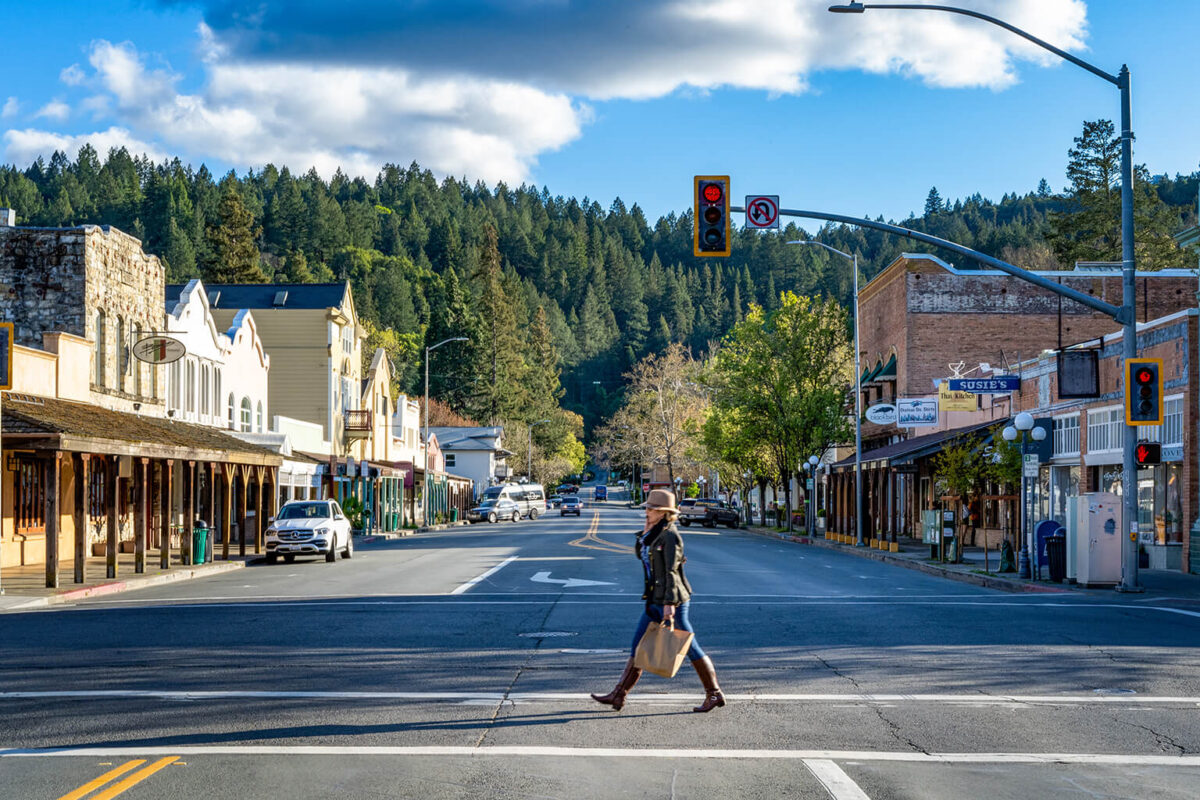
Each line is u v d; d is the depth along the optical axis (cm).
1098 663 1329
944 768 830
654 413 10600
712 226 2066
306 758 848
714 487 10781
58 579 2536
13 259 3409
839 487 5353
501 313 14638
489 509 8362
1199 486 2934
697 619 1784
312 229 19688
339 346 6219
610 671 1255
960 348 5572
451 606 1969
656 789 764
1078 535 2448
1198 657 1384
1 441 2250
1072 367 2591
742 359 6166
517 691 1131
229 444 3562
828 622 1744
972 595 2284
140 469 2803
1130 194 2306
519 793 754
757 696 1112
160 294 3994
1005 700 1098
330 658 1349
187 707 1044
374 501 6378
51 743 898
